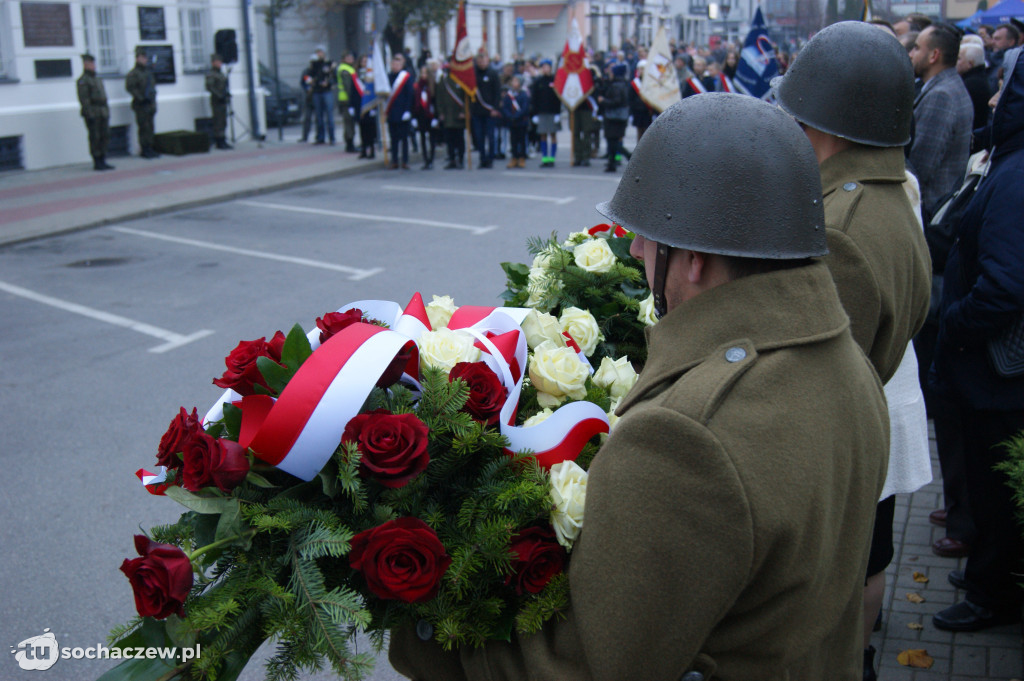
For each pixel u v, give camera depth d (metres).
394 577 1.26
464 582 1.31
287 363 1.48
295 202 12.12
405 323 1.71
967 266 2.67
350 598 1.27
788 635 1.19
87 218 10.61
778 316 1.17
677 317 1.23
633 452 1.13
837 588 1.26
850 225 1.88
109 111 14.93
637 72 15.14
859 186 1.93
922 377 3.47
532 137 17.30
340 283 7.76
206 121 17.45
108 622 3.23
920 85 4.42
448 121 15.21
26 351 6.14
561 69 15.00
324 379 1.34
